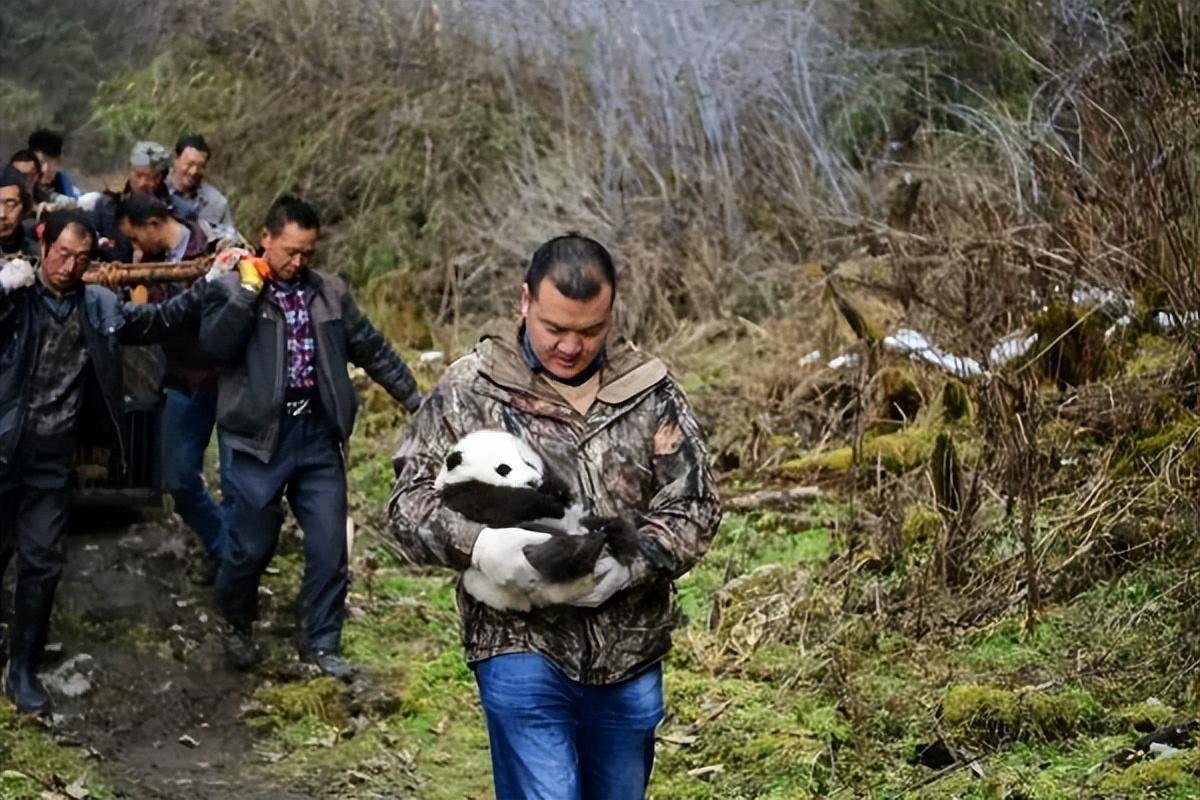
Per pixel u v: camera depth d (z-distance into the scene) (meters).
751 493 7.81
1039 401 6.73
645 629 3.73
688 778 5.34
